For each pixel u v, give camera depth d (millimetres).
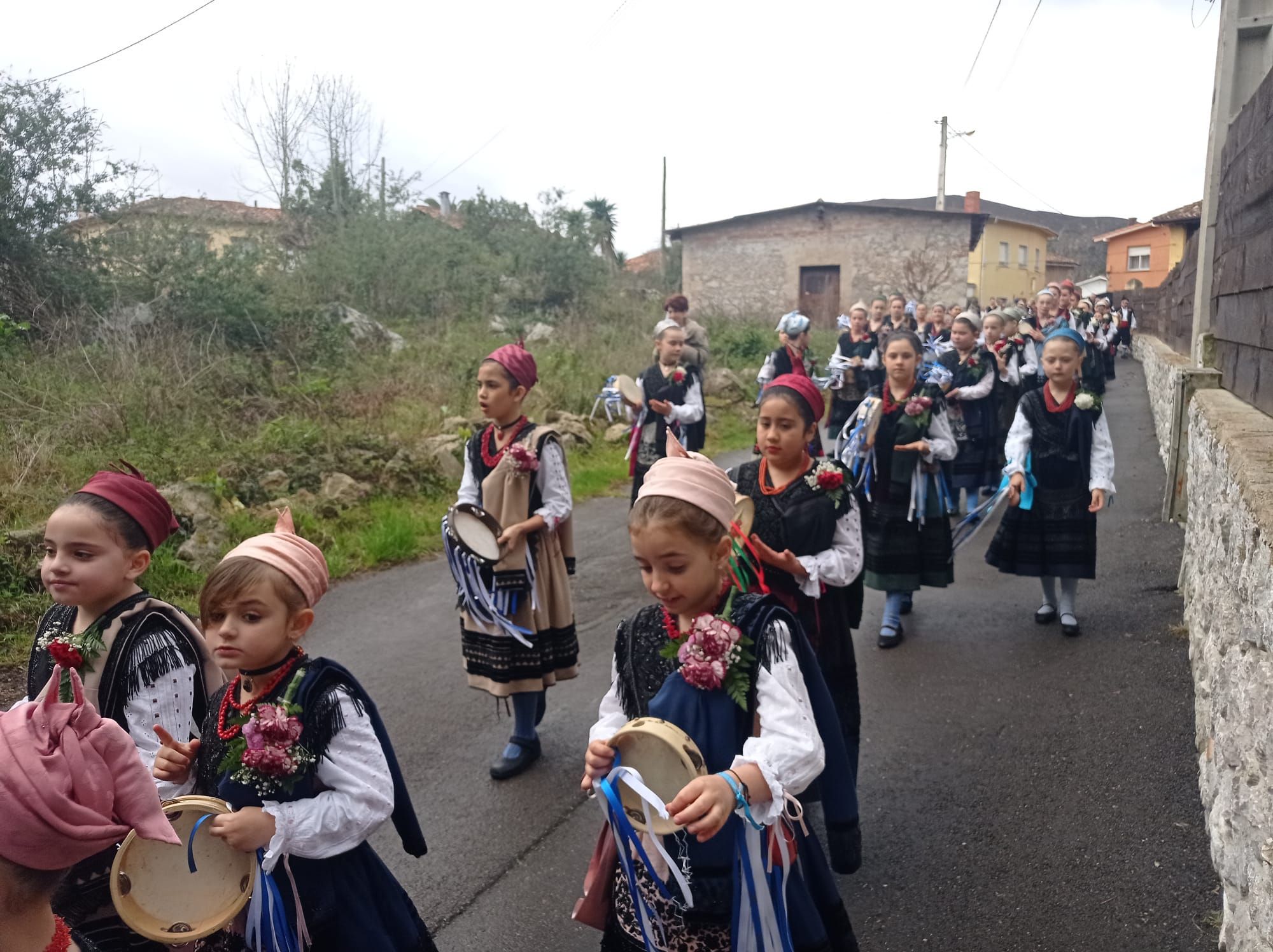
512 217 24250
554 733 4953
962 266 29234
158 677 2430
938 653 5750
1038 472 5785
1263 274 5027
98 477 2533
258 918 2154
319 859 2270
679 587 2244
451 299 19078
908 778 4340
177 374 10891
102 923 2295
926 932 3318
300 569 2367
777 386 3533
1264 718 2832
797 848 2275
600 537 9000
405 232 19828
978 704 5023
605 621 6664
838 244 30047
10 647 5805
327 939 2295
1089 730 4672
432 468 10008
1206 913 3330
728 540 2285
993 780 4277
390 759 2461
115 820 1404
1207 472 5152
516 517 4352
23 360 10562
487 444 4508
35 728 1321
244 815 2141
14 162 12344
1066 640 5812
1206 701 4223
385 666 5906
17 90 12703
